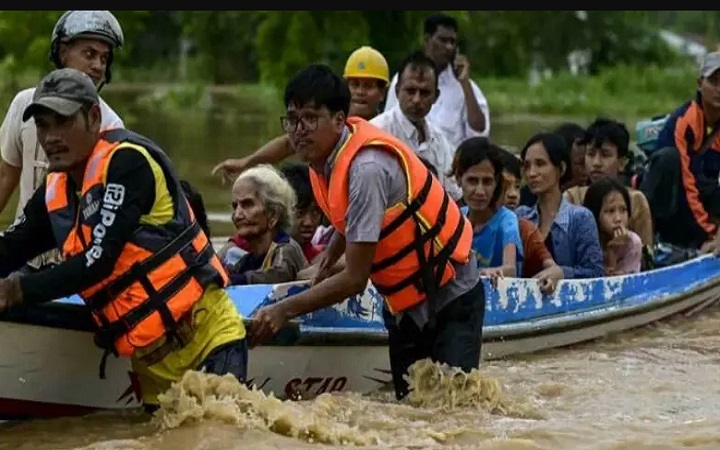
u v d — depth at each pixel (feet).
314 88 37.81
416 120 62.18
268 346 41.78
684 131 68.23
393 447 35.63
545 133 57.67
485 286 50.19
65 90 34.14
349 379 44.80
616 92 266.77
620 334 56.65
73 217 35.63
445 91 73.05
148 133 151.53
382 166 38.09
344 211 38.55
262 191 47.03
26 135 45.27
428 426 38.29
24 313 36.24
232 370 36.52
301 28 188.14
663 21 405.39
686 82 273.33
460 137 73.67
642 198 64.13
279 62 192.95
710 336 56.44
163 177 35.37
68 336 37.50
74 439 36.17
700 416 39.73
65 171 35.04
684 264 61.41
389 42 181.06
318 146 38.29
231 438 35.01
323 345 43.32
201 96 232.73
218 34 250.78
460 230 40.42
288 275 47.37
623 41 325.21
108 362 38.45
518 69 293.02
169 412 36.35
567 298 53.98
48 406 38.01
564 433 37.09
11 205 83.92
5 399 37.04
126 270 35.09
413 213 39.06
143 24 239.09
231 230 80.33
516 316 51.65
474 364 41.14
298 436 35.86
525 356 51.47
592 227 56.95
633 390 44.06
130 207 34.53
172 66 297.12
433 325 40.34
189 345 36.35
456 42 73.20
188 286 35.65
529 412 40.34
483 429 37.70
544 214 57.31
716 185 69.21
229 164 57.00
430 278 39.86
